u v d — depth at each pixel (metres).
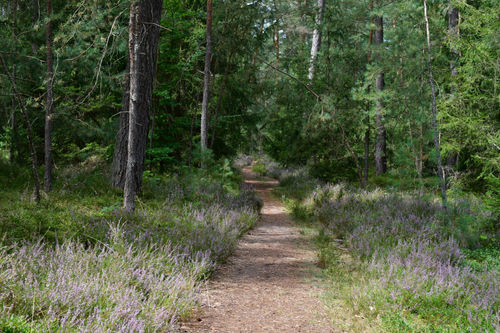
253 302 5.31
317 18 19.58
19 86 12.66
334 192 15.14
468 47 11.09
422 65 11.55
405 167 13.26
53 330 3.24
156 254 5.90
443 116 12.42
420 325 4.49
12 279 3.90
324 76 18.94
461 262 6.93
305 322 4.67
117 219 7.81
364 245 7.68
